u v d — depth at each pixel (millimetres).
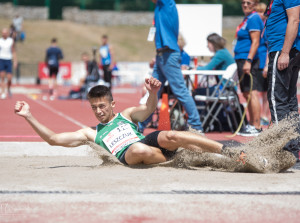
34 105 34531
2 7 112875
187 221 6918
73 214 7223
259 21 18859
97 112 11844
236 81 20312
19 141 16219
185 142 11188
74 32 107938
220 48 21047
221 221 6949
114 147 11836
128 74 68250
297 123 11812
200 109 21172
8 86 39531
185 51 23812
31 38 100812
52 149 15227
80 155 15266
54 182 9547
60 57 46469
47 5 115875
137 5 121375
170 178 10070
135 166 11680
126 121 12109
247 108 21234
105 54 39906
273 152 11156
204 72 19578
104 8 120250
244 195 8578
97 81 36000
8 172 10781
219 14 23672
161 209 7547
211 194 8602
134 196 8383
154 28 17328
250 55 18703
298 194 8711
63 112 29562
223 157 11586
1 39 38719
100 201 8016
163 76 18047
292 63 12633
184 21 23812
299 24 12664
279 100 12664
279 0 12656
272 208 7707
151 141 11594
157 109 22203
